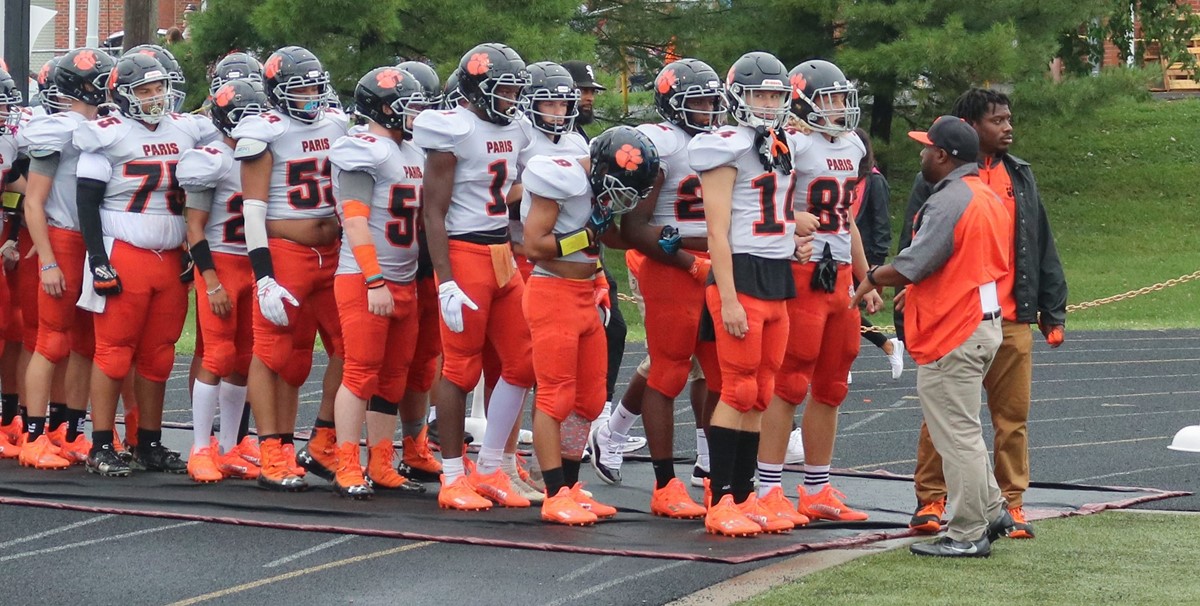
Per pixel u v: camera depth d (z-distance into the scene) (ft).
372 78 38.09
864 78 109.29
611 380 46.47
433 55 96.99
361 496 38.83
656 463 37.58
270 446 40.45
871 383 65.92
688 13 116.67
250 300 41.91
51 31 144.15
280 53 39.50
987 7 109.60
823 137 35.76
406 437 42.45
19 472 42.42
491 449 38.47
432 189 36.37
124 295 41.24
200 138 42.42
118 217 41.24
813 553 33.01
